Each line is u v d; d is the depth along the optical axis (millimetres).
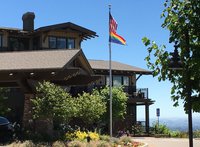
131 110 45344
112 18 28938
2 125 23750
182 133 42031
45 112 22703
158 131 43312
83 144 21922
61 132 25000
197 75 7777
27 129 24641
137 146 24953
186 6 7906
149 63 8336
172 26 7969
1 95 32969
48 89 22859
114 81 44656
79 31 41156
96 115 30016
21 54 27203
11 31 38812
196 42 7914
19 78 24375
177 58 7996
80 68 27484
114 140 25453
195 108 8227
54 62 24297
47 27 38969
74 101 27344
